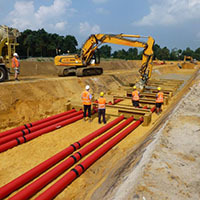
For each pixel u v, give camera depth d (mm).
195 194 2803
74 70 18297
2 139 7422
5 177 5543
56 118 10500
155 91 16812
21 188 5090
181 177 3205
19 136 8039
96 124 9922
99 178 5270
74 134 8641
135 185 2961
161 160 3707
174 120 6078
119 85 20953
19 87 11180
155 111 12281
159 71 37094
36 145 7512
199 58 135250
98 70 20578
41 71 26469
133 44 15352
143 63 15469
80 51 17828
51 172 5320
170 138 4801
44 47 58812
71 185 5199
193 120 6051
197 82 15430
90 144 7062
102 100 9734
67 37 70188
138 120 9953
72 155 6250
